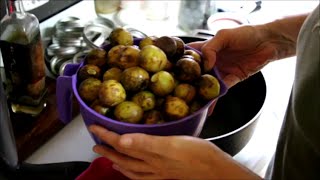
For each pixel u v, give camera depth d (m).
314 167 0.36
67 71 0.44
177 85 0.41
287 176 0.39
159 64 0.40
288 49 0.59
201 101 0.42
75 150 0.59
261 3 0.98
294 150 0.37
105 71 0.43
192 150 0.38
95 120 0.39
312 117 0.34
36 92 0.61
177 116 0.38
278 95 0.74
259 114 0.57
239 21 0.86
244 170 0.40
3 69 0.63
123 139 0.36
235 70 0.60
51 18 0.73
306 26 0.37
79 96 0.40
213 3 0.90
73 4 0.78
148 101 0.39
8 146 0.50
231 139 0.53
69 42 0.69
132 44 0.46
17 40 0.57
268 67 0.82
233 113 0.71
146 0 0.90
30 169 0.53
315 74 0.33
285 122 0.42
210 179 0.39
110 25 0.80
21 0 0.60
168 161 0.38
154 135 0.38
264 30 0.56
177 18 0.93
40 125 0.59
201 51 0.50
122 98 0.38
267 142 0.63
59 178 0.53
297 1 1.05
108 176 0.51
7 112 0.48
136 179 0.43
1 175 0.53
